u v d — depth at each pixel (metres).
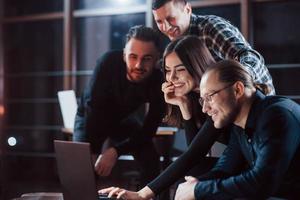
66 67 5.62
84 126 2.24
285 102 1.35
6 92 6.02
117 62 2.16
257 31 4.99
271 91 1.78
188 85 1.64
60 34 5.89
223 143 1.71
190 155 1.53
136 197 1.49
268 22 4.96
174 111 1.87
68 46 5.61
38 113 5.99
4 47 6.00
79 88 5.70
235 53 1.92
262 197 1.31
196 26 2.07
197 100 1.71
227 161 1.60
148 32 2.00
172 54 1.63
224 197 1.38
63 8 5.79
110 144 2.55
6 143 5.90
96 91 2.15
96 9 5.57
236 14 5.02
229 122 1.38
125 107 2.23
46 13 5.83
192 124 1.75
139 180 2.60
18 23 6.05
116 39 5.59
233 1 4.94
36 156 5.82
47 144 5.90
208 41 2.04
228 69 1.34
